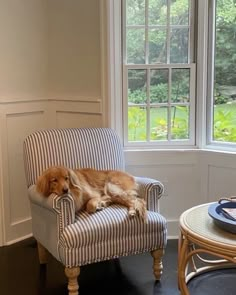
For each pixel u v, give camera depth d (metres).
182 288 1.52
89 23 2.24
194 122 2.27
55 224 1.65
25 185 2.31
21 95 2.26
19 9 2.22
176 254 2.07
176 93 2.26
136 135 2.28
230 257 1.32
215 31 2.20
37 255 2.08
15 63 2.22
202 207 1.67
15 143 2.24
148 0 2.20
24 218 2.32
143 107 2.26
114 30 2.18
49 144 1.91
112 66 2.20
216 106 2.25
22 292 1.73
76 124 2.36
